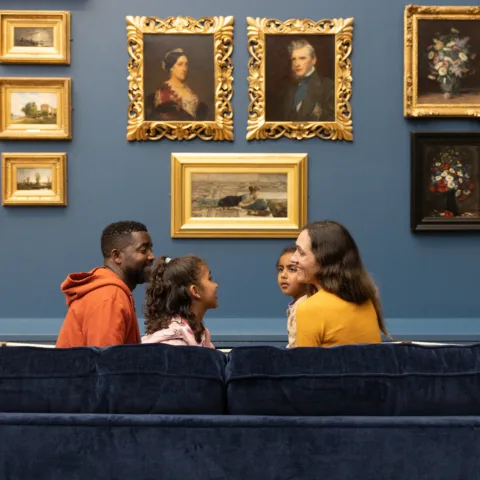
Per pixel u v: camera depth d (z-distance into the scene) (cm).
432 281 686
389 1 682
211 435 255
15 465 257
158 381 261
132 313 364
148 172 682
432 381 259
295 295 430
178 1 679
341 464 255
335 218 684
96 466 256
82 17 677
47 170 676
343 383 258
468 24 677
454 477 254
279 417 257
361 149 684
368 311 314
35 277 682
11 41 671
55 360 263
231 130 678
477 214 682
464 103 677
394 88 683
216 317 684
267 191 681
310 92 679
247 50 681
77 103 679
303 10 680
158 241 684
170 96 679
